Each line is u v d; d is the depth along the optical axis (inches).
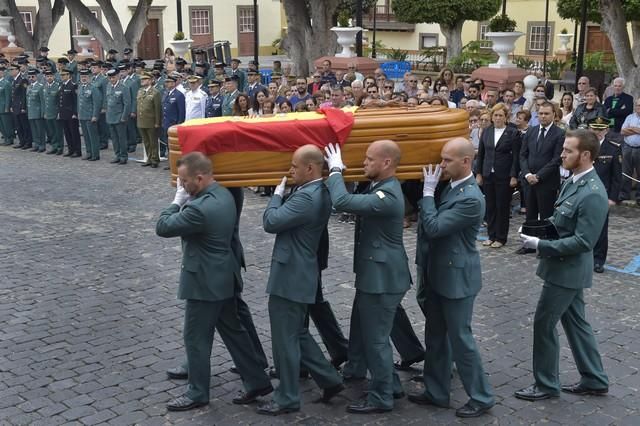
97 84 895.7
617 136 535.5
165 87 856.9
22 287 460.4
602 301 432.1
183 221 289.0
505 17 884.6
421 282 315.3
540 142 510.0
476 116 612.4
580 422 297.9
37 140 979.9
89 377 339.3
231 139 292.4
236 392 327.0
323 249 309.1
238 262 315.9
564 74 1289.4
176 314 414.6
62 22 2098.9
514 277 475.5
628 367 346.9
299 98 795.4
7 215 642.8
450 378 311.4
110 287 459.8
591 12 1092.5
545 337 310.3
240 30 2472.9
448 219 285.1
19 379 337.4
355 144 294.0
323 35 1241.4
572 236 294.8
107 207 671.1
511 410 307.7
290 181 298.2
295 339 301.1
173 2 2314.2
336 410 309.6
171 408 308.2
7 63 1061.8
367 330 299.4
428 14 1569.9
